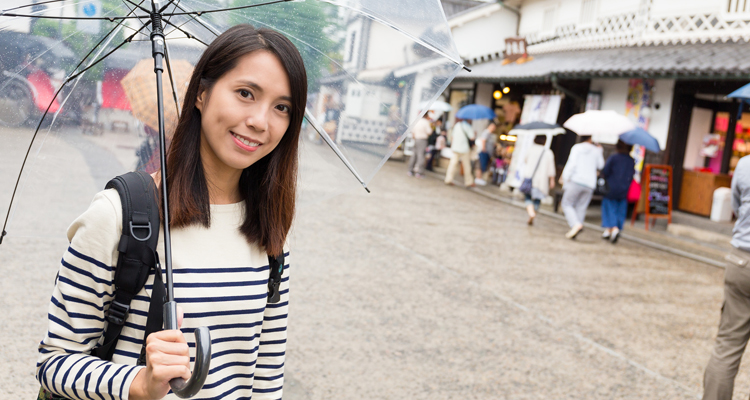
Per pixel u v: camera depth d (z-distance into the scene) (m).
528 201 10.63
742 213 3.47
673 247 9.48
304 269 6.23
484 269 7.00
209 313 1.31
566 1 15.66
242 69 1.30
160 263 1.27
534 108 14.34
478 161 15.84
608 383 4.19
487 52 19.11
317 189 1.95
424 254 7.45
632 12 12.98
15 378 3.48
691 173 11.31
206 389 1.32
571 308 5.80
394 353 4.36
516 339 4.85
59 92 1.73
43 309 4.48
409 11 1.84
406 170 17.97
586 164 9.44
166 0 1.59
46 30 1.63
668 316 5.84
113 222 1.22
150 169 1.94
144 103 1.81
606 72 10.89
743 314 3.47
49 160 1.79
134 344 1.26
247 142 1.33
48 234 1.82
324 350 4.30
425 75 1.86
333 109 1.83
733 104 11.11
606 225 9.67
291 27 1.74
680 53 10.63
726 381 3.52
